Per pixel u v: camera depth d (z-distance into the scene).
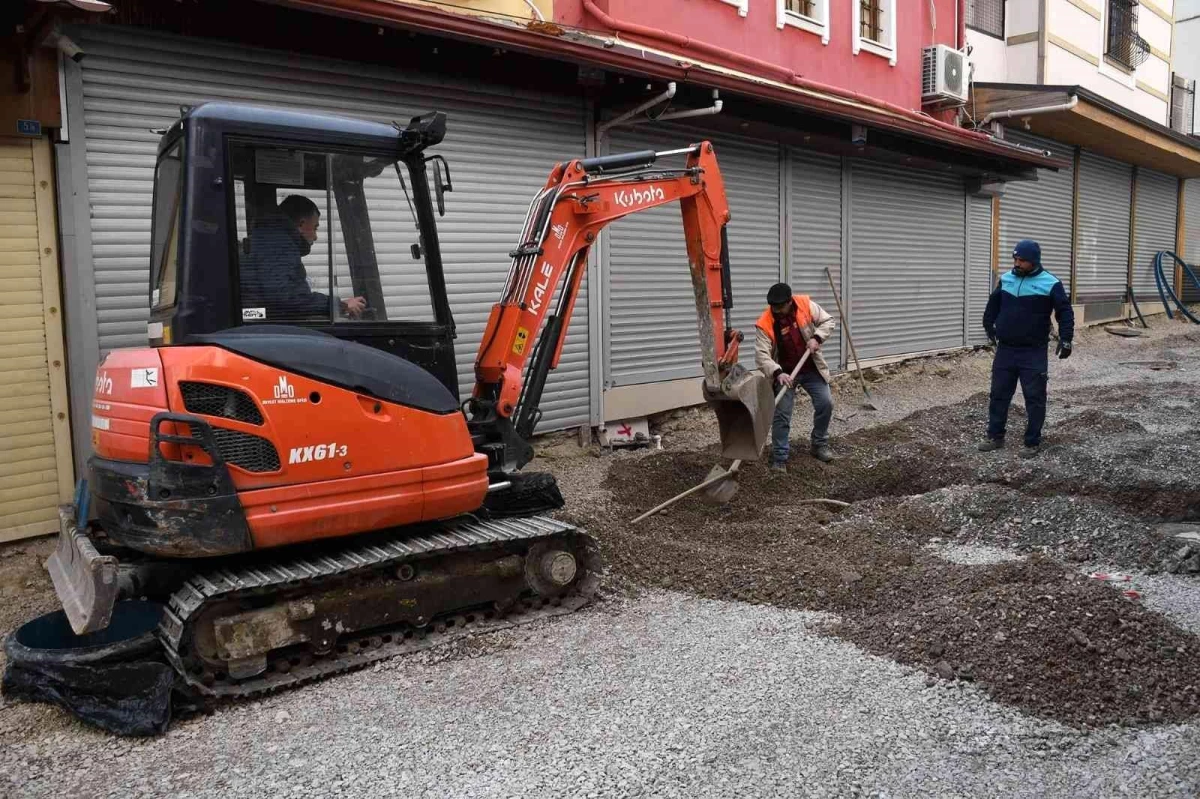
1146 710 3.50
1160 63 21.80
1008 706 3.56
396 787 3.12
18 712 3.82
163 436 3.78
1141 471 6.77
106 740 3.57
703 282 6.10
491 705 3.72
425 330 4.65
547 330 5.62
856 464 7.77
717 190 6.18
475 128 7.69
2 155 5.45
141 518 3.84
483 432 5.23
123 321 5.91
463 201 7.64
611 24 8.81
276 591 3.99
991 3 16.36
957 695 3.65
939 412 10.04
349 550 4.40
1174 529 5.98
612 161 5.62
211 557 4.12
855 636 4.27
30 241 5.59
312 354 4.10
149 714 3.62
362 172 4.47
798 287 11.08
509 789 3.07
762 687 3.77
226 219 4.02
